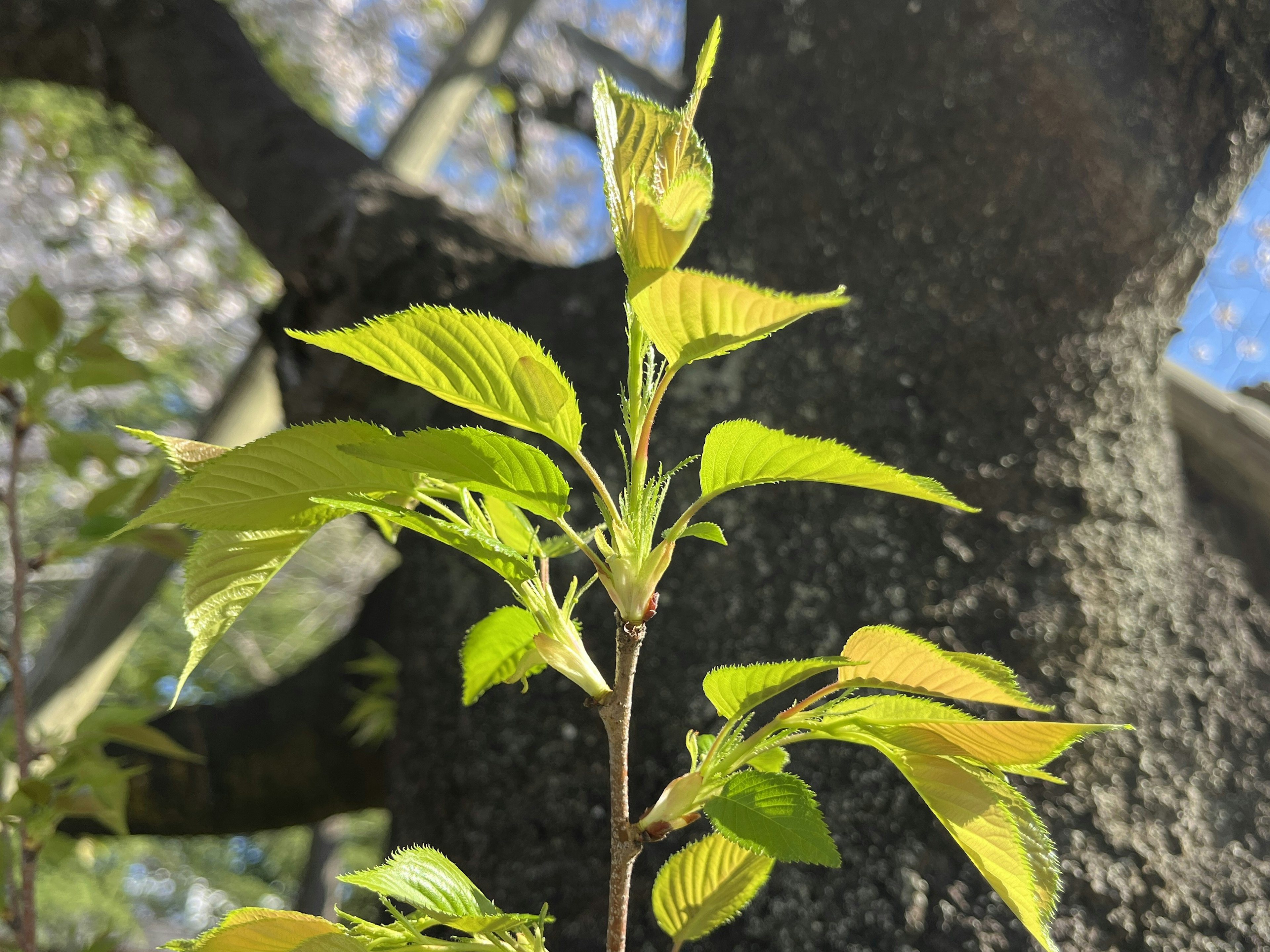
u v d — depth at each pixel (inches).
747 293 8.1
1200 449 30.1
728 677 9.9
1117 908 17.3
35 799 20.8
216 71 35.2
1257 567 28.4
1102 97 22.3
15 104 59.7
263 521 10.4
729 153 26.4
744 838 9.3
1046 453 22.3
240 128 33.0
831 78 25.1
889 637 9.6
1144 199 22.6
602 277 27.2
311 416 27.4
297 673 38.4
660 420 23.6
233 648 100.5
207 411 40.8
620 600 9.9
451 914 9.8
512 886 19.6
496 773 21.1
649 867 18.7
